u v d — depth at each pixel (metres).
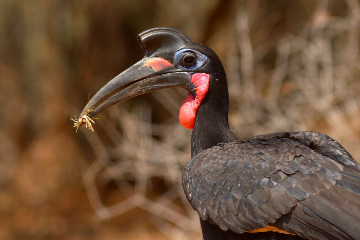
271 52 15.80
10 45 16.81
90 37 16.08
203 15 16.89
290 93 13.29
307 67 13.44
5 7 16.70
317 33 13.70
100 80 16.22
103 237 14.93
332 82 13.20
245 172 5.29
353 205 4.79
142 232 14.83
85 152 16.25
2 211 15.91
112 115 14.91
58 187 16.20
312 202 4.88
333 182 4.96
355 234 4.67
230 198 5.27
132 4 16.23
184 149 13.27
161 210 14.38
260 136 5.99
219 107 6.36
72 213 15.82
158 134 14.35
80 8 16.06
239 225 5.22
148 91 6.50
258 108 13.16
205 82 6.32
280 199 5.00
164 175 13.54
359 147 12.59
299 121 12.87
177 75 6.39
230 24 15.45
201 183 5.52
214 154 5.65
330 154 5.58
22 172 16.45
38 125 16.73
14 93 16.80
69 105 16.41
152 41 6.50
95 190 15.62
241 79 14.14
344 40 14.51
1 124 16.78
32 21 16.62
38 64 16.62
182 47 6.40
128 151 13.06
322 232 4.83
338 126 12.67
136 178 13.64
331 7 14.48
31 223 15.62
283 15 15.91
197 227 12.90
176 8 16.92
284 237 5.41
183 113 6.45
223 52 16.17
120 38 16.17
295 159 5.18
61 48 16.31
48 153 16.45
